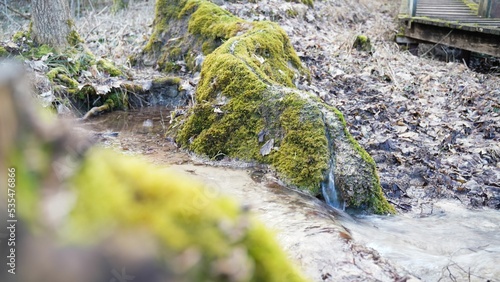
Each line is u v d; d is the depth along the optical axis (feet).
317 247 7.50
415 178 13.76
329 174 11.47
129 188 1.31
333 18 35.91
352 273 6.83
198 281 1.31
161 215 1.30
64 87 18.29
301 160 11.71
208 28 21.97
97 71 20.36
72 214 1.15
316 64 23.34
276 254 1.77
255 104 13.33
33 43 20.56
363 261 7.18
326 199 11.41
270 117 12.96
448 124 17.85
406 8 37.99
